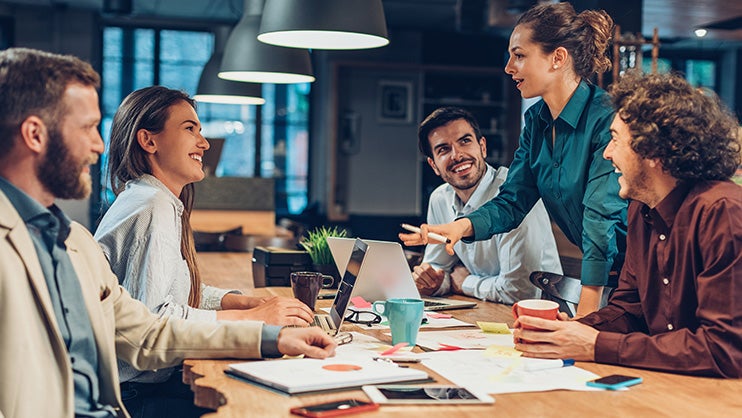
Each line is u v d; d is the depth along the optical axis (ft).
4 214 5.75
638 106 6.56
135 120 8.59
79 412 6.10
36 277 5.79
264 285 11.69
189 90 41.19
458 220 9.99
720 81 44.70
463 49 43.04
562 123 9.75
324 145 42.19
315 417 5.07
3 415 5.51
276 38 11.61
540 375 6.19
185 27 40.88
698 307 6.53
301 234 22.15
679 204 6.72
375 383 5.86
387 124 42.39
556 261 11.60
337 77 40.91
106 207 9.00
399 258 8.47
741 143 6.84
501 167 12.43
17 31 38.29
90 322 6.34
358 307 8.45
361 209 42.29
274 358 6.75
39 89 5.94
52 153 6.02
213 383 5.95
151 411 8.16
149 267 7.89
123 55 40.50
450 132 11.85
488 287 10.85
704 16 28.99
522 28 9.47
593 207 9.32
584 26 9.40
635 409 5.37
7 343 5.58
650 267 7.11
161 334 6.92
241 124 42.09
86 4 37.68
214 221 24.68
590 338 6.62
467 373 6.21
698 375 6.29
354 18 10.37
